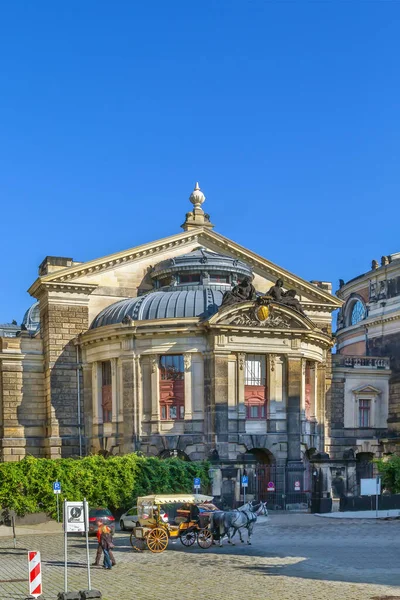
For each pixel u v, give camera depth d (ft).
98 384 274.57
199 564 133.90
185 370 258.98
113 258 286.25
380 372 332.39
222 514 156.46
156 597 105.09
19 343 283.38
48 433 276.21
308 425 274.77
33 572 97.35
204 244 303.48
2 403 279.49
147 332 260.21
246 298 260.83
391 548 151.84
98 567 133.90
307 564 131.34
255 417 261.24
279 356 265.34
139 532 153.48
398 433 325.42
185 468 229.66
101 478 215.72
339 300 315.78
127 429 261.24
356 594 103.81
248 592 106.63
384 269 361.92
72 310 280.51
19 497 208.74
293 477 258.16
